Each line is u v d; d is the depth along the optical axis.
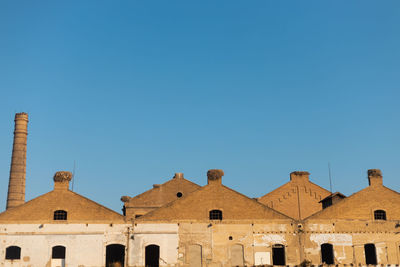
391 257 42.94
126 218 42.75
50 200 43.12
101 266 41.62
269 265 41.94
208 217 43.16
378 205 44.25
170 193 59.44
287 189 56.66
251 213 43.34
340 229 43.12
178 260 41.94
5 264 41.22
